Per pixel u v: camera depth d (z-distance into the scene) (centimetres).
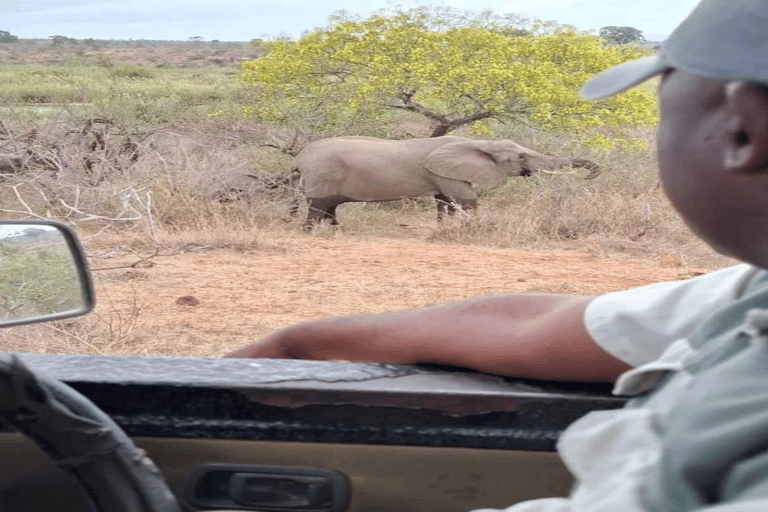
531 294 147
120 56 9894
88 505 132
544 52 1275
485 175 1119
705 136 77
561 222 1055
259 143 1321
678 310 125
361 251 934
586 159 1187
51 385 125
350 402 139
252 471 145
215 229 951
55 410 123
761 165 72
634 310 129
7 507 148
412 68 1277
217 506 145
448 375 144
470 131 1352
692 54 72
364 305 695
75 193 959
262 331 614
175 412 141
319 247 953
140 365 146
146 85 2119
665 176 82
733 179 75
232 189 1083
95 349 541
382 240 1029
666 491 77
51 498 148
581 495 99
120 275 773
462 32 1284
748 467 66
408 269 836
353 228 1105
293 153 1312
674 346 110
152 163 1096
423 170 1120
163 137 1251
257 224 1047
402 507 145
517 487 142
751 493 63
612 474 96
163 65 6612
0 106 1406
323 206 1094
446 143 1132
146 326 612
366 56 1311
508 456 141
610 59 1261
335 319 156
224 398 140
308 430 141
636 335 128
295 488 145
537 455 141
